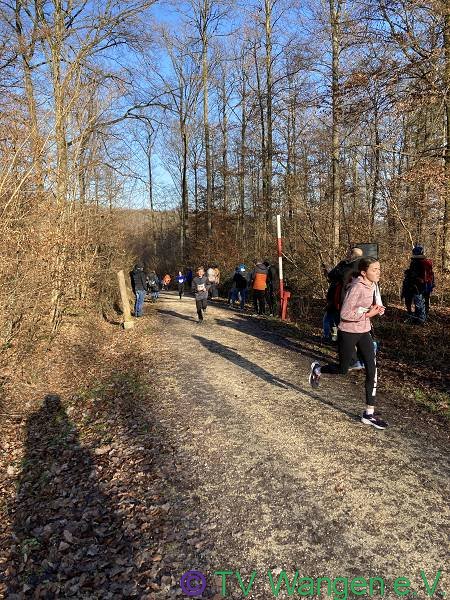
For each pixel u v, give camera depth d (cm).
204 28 2717
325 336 941
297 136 1831
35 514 392
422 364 725
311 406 573
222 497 378
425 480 389
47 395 706
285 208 1559
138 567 310
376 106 1061
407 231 1259
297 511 352
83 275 1148
